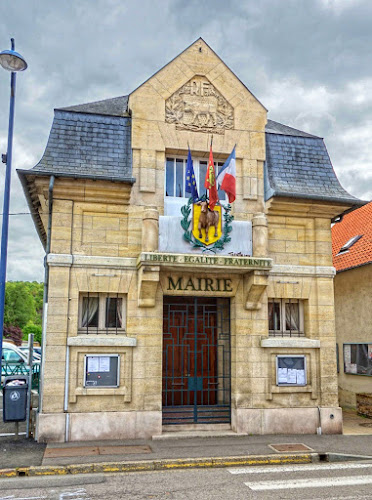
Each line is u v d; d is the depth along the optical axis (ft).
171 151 39.83
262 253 37.58
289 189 40.04
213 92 40.96
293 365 38.78
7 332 189.16
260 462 30.42
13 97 36.42
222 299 40.70
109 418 34.86
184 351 40.27
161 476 27.27
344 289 56.18
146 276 35.19
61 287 35.53
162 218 36.76
